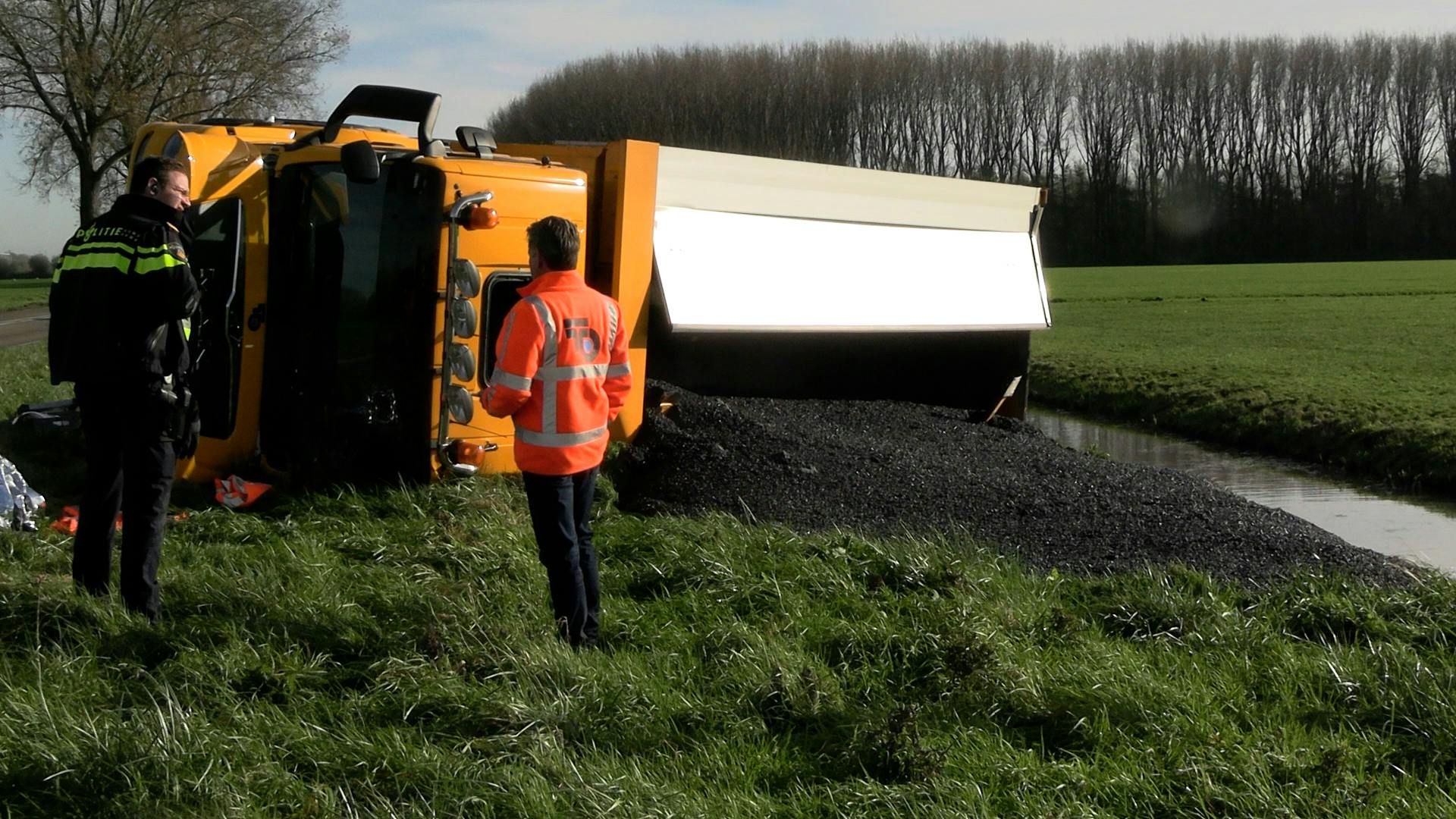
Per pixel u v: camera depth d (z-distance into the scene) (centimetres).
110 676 418
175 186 471
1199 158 8769
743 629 487
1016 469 898
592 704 411
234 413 738
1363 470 1284
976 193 1091
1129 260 8812
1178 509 787
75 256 460
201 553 581
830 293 953
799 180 940
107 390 461
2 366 1606
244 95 3294
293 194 735
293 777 348
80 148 3275
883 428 985
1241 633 521
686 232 867
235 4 3222
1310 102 8512
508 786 347
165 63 3164
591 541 495
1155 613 551
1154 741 404
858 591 563
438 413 705
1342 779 373
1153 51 8800
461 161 712
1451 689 445
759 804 354
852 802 354
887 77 8806
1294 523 807
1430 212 8369
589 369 478
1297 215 8575
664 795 346
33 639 439
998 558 638
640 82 8700
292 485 730
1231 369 2003
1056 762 385
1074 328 3111
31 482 749
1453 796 376
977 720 420
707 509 735
